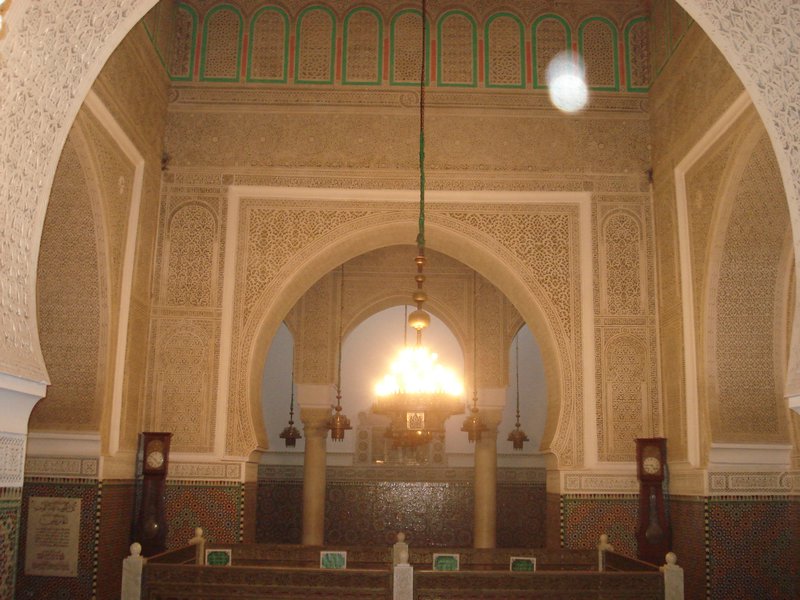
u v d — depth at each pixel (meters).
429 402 4.83
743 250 4.49
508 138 5.37
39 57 2.10
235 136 5.33
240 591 3.17
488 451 6.98
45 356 4.51
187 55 5.43
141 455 4.98
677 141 4.93
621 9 5.53
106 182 4.48
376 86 5.41
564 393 5.09
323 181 5.29
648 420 5.05
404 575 3.11
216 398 5.02
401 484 8.89
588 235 5.26
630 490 4.95
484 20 5.52
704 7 2.53
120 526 4.70
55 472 4.45
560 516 4.93
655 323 5.16
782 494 4.47
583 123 5.39
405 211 5.30
